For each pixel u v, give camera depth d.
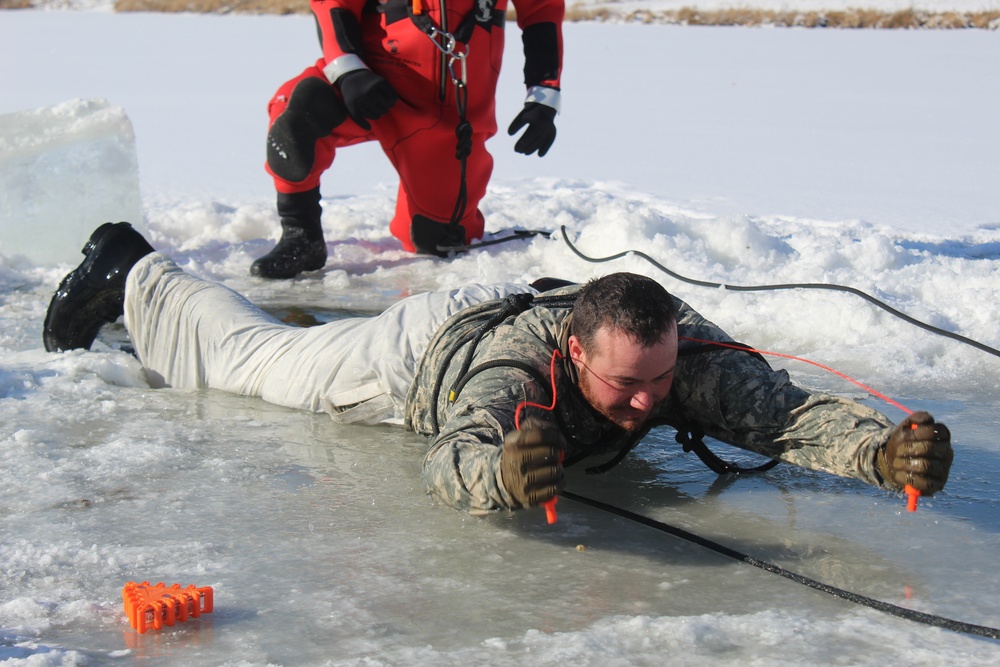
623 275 4.39
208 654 3.63
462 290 5.90
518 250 9.80
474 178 9.77
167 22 44.41
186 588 3.92
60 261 9.22
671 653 3.63
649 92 23.12
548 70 9.49
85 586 4.08
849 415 4.47
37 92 21.97
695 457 5.55
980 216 11.52
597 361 4.33
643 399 4.38
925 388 6.49
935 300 8.02
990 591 4.11
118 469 5.15
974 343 6.55
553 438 3.80
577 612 3.93
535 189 12.98
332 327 6.04
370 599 4.01
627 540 4.54
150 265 6.45
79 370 6.45
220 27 41.56
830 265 8.76
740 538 4.58
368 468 5.27
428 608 3.95
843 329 7.34
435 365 5.14
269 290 8.91
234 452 5.43
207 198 12.20
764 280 8.38
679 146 16.59
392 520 4.70
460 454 4.19
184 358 6.36
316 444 5.57
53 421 5.76
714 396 4.80
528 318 4.83
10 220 9.07
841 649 3.66
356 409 5.79
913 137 17.27
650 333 4.24
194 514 4.72
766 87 23.94
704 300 7.96
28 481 4.99
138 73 26.19
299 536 4.52
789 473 5.32
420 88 9.16
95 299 6.68
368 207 11.77
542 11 9.52
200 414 5.96
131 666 3.55
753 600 4.03
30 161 9.03
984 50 32.25
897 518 4.77
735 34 37.91
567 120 19.31
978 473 5.26
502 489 3.96
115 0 54.00
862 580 4.20
